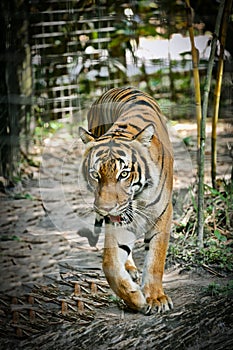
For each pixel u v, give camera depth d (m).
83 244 7.98
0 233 8.73
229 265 7.41
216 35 8.08
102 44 14.66
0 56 11.45
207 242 8.01
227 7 8.88
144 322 6.16
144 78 15.23
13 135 11.57
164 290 6.85
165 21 15.11
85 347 5.81
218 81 9.06
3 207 9.91
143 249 8.06
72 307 6.64
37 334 6.12
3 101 11.28
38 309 6.63
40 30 13.63
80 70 14.48
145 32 15.16
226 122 13.22
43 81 13.74
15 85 12.31
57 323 6.31
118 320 6.25
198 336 5.89
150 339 5.87
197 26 15.01
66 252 7.96
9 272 7.46
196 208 8.48
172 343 5.80
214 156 9.23
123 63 15.09
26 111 12.61
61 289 7.08
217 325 6.07
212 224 8.48
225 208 8.65
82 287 7.08
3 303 6.77
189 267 7.44
